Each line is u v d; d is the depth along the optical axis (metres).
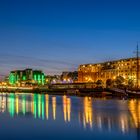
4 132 44.56
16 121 56.78
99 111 76.75
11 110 82.12
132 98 145.88
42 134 42.66
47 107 93.50
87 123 52.56
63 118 61.09
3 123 53.94
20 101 135.00
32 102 125.00
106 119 58.09
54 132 44.06
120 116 63.66
